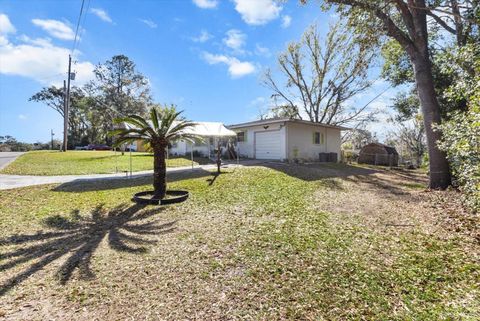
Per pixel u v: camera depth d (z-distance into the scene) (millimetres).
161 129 8055
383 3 9273
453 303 2912
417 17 9227
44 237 5062
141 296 3129
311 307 2891
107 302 3014
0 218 6148
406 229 5297
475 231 4949
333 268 3750
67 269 3783
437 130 7527
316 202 7668
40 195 8336
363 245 4555
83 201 7707
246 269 3756
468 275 3471
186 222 5969
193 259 4094
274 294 3141
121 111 36594
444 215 6004
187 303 2984
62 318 2746
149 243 4766
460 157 5691
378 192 9211
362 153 23031
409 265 3797
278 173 12023
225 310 2854
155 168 8141
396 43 12414
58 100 40500
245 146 19984
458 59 6520
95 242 4816
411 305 2896
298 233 5160
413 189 9562
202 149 21734
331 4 9922
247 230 5359
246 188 9398
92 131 45188
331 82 24766
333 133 21703
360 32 10211
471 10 8492
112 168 14227
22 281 3455
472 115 4336
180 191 8891
